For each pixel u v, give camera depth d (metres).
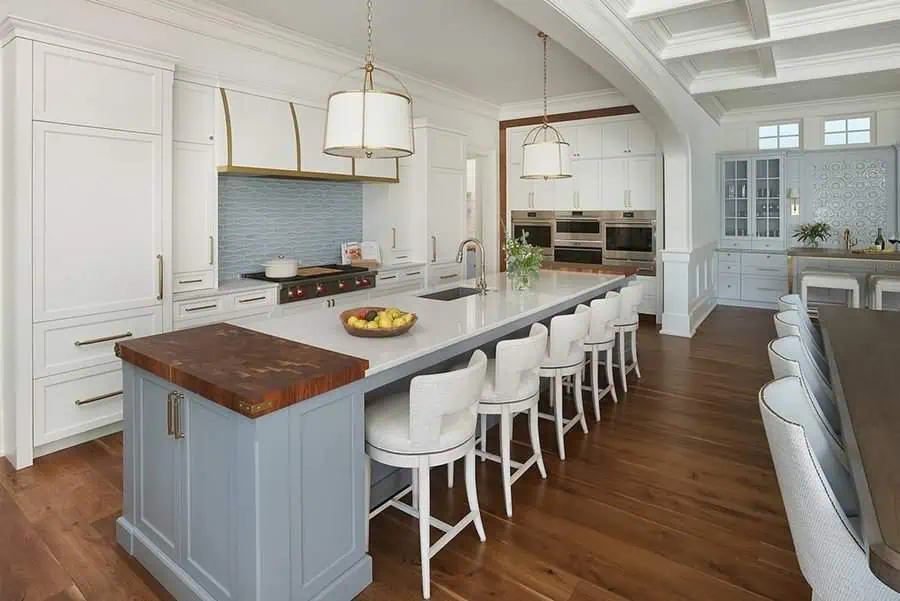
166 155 3.48
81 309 3.15
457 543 2.29
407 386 2.82
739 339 5.91
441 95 6.47
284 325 2.69
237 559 1.67
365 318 2.52
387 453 2.02
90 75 3.10
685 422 3.63
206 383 1.69
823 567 1.25
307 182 5.25
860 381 1.87
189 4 3.84
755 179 7.46
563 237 7.43
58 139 2.99
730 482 2.82
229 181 4.55
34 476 2.88
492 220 7.79
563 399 4.09
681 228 6.10
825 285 6.07
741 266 7.65
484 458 2.98
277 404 1.60
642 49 4.15
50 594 1.97
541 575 2.08
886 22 3.55
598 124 7.05
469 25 4.35
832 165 7.11
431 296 3.89
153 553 2.06
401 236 5.80
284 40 4.54
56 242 3.03
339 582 1.90
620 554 2.21
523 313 3.02
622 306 4.06
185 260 3.86
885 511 1.05
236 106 4.11
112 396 3.32
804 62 4.94
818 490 1.23
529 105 7.39
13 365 2.96
